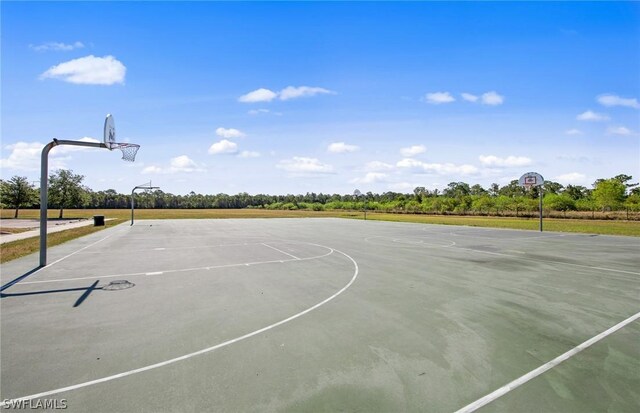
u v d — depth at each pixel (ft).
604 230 84.38
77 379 13.12
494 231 84.17
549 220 128.88
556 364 14.56
